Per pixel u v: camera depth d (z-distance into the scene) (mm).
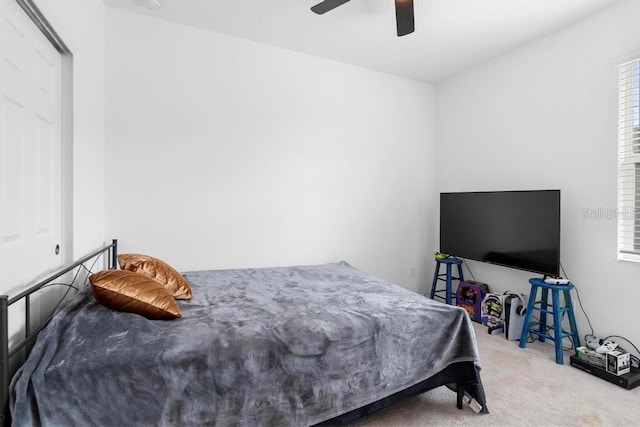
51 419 1105
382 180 3760
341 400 1515
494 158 3340
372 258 3732
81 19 2020
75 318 1395
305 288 2246
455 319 1827
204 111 2859
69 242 1876
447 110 3904
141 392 1202
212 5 2492
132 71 2619
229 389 1303
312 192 3367
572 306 2541
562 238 2752
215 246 2939
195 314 1689
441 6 2428
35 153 1547
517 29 2758
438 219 4082
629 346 2326
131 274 1601
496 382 2141
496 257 3027
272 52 3117
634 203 2342
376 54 3279
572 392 2021
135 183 2648
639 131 2305
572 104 2664
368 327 1619
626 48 2324
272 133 3150
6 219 1291
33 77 1519
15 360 1308
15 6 1347
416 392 1755
